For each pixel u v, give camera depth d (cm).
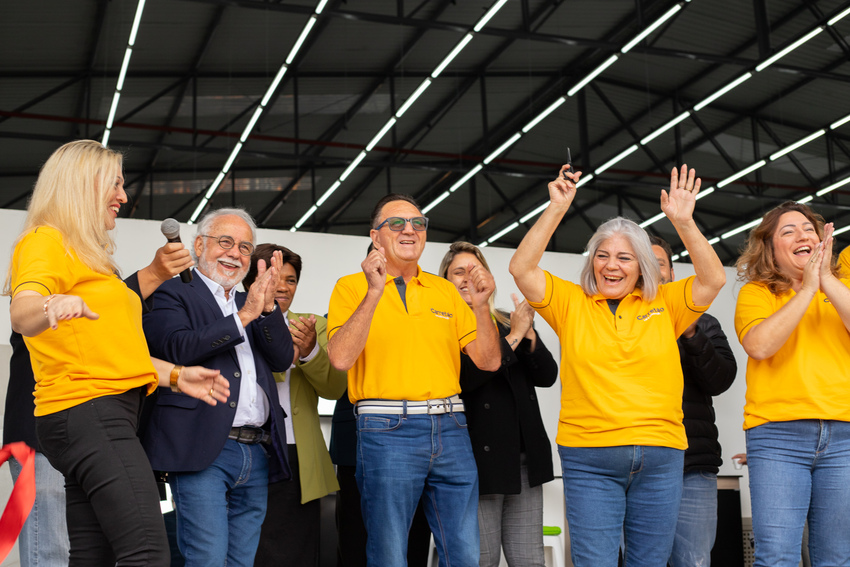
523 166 1103
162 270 216
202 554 218
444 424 243
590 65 970
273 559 270
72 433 174
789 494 238
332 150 1028
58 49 824
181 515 222
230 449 230
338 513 298
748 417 252
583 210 1135
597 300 249
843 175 1063
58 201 184
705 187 1120
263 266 242
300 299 460
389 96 978
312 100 972
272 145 1005
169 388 224
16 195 955
